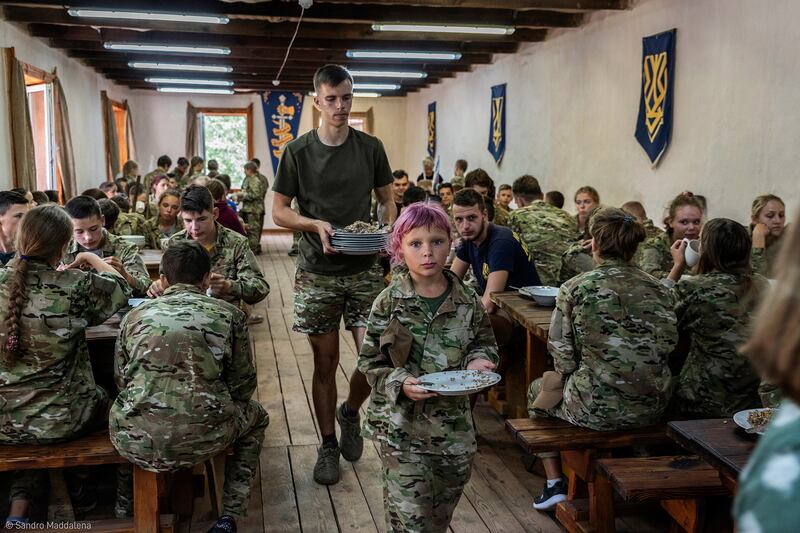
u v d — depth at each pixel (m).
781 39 4.82
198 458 2.44
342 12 7.27
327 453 3.31
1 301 2.43
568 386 2.76
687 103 5.94
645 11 6.57
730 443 1.88
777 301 0.69
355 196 3.16
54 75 9.21
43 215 2.46
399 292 2.17
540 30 8.83
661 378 2.65
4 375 2.45
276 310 7.42
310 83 13.80
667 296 2.67
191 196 3.41
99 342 3.15
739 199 5.30
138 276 3.68
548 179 8.94
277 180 3.10
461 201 3.75
